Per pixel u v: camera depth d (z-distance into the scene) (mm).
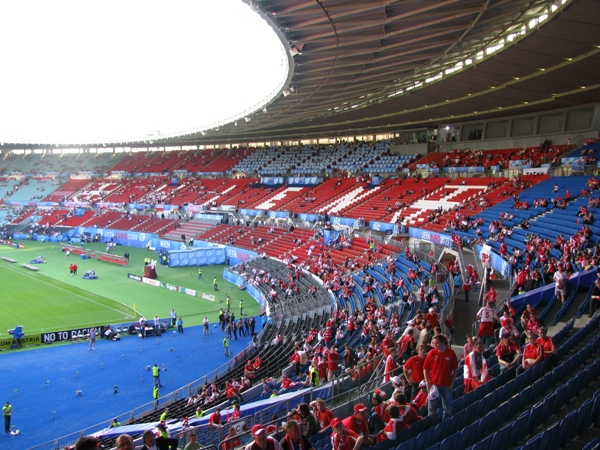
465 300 28938
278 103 52375
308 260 54781
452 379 11133
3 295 51156
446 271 35219
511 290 25344
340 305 38406
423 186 62000
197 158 108625
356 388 16422
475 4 26453
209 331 41438
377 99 55281
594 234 30500
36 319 43062
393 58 36844
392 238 51719
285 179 84250
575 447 10008
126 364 34031
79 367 33438
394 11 27406
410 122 70625
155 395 27656
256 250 66438
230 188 90812
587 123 51156
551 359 14367
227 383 25922
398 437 10438
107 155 123875
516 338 16016
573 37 30766
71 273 62812
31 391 29484
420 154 71625
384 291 34656
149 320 42469
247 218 78625
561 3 26781
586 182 42281
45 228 96938
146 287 56312
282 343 33656
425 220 51156
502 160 56750
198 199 90688
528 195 45812
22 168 124125
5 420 24719
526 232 36750
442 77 44250
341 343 27344
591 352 15336
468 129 67188
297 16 28797
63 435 24344
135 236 86500
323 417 12156
